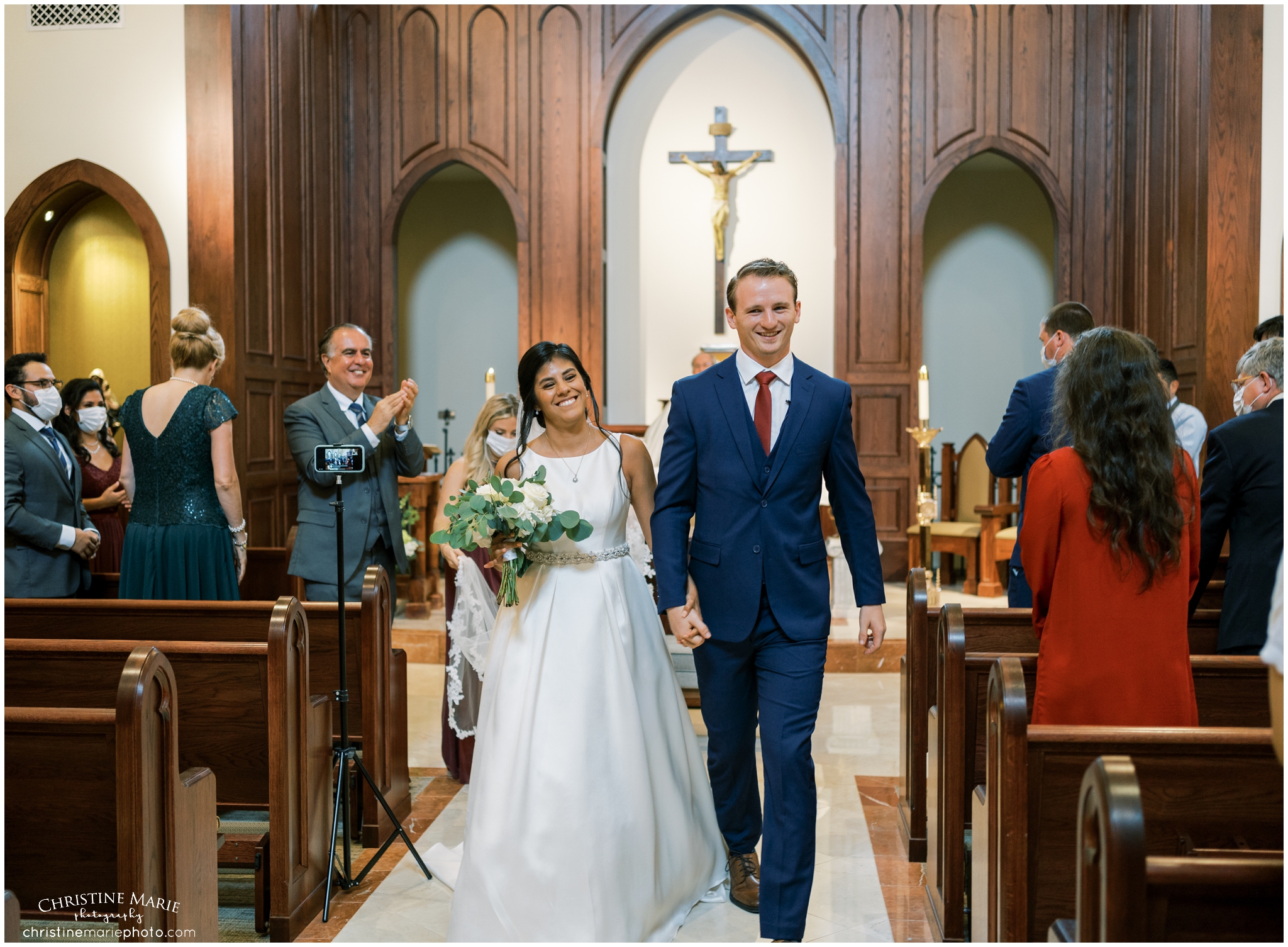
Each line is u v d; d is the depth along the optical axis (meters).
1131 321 7.52
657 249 8.62
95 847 2.15
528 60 8.20
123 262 7.34
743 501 2.52
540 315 8.24
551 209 8.22
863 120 8.02
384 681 3.39
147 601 3.27
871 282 8.07
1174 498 2.13
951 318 9.18
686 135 8.55
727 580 2.53
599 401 8.20
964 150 7.95
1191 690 2.21
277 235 7.04
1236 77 5.57
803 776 2.42
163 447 3.59
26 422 3.79
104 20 6.43
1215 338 5.70
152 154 6.40
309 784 2.79
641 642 2.76
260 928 2.70
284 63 7.20
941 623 2.77
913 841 3.22
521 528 2.54
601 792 2.50
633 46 8.12
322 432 3.79
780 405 2.57
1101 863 1.33
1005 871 2.01
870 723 4.83
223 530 3.69
